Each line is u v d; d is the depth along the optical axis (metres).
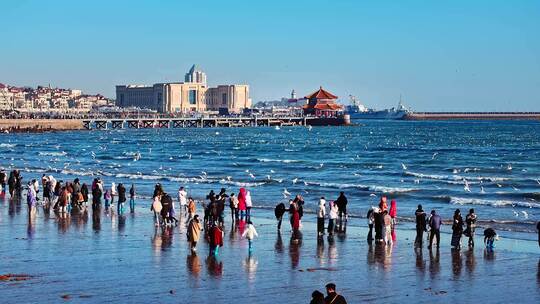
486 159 186.38
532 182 120.81
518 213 78.31
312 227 65.56
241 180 124.50
